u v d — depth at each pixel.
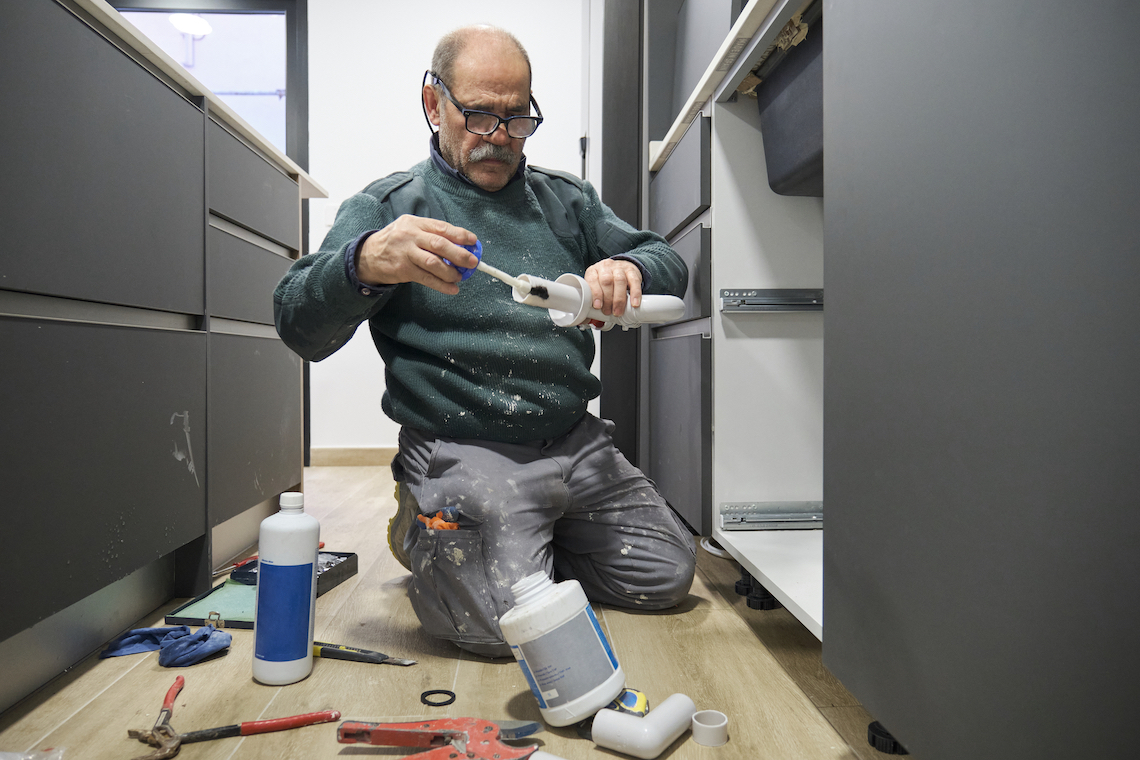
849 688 0.77
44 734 0.86
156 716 0.90
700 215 1.60
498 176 1.23
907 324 0.64
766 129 1.43
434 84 1.25
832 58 0.81
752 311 1.47
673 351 1.78
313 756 0.80
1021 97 0.49
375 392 3.29
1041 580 0.48
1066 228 0.46
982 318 0.54
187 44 3.35
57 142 0.96
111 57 1.09
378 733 0.78
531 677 0.86
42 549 0.91
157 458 1.21
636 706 0.87
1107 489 0.44
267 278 1.76
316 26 3.26
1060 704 0.47
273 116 3.35
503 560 1.08
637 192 2.20
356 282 1.01
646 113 2.15
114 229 1.09
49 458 0.93
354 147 3.28
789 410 1.49
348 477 2.91
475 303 1.19
